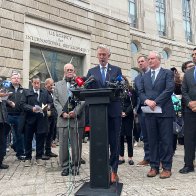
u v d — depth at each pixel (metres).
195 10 27.80
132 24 22.09
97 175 4.40
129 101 7.40
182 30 25.83
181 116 7.43
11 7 12.95
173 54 24.64
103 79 5.08
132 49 21.55
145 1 22.77
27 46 13.53
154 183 5.34
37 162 7.89
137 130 9.03
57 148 11.03
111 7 18.50
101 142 4.42
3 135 7.20
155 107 5.80
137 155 9.33
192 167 6.40
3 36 12.53
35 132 8.12
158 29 24.25
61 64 15.74
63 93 6.55
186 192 4.67
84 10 16.66
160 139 6.08
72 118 6.30
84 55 16.67
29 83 13.68
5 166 7.20
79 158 6.32
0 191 5.01
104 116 4.44
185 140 6.41
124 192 4.69
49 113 8.42
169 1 25.14
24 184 5.50
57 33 15.09
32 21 13.84
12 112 8.71
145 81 6.22
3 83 8.83
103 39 17.67
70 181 5.62
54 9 14.97
